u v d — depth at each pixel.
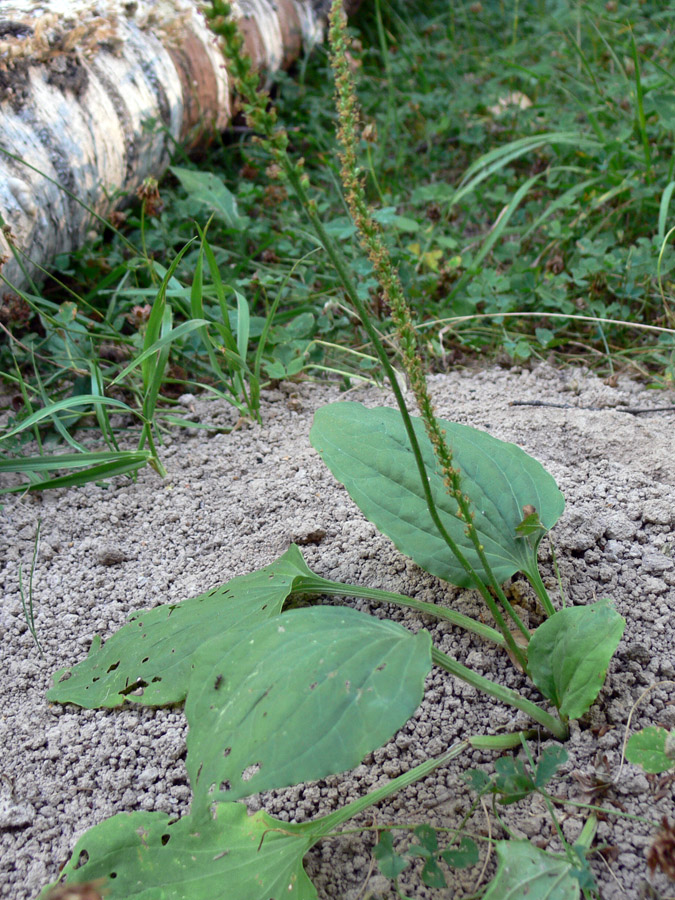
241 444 0.48
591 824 0.28
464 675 0.30
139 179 0.64
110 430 0.46
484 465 0.36
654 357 0.54
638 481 0.42
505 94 0.88
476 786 0.28
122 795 0.31
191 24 0.69
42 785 0.32
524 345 0.53
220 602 0.34
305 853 0.28
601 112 0.77
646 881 0.27
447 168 0.83
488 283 0.58
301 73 0.90
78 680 0.35
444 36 1.12
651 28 0.96
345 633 0.27
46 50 0.55
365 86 0.96
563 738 0.31
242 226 0.64
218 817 0.28
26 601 0.39
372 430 0.36
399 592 0.37
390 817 0.29
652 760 0.27
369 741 0.24
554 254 0.63
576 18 0.94
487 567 0.30
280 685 0.26
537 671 0.31
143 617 0.36
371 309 0.58
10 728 0.34
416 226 0.61
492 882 0.26
